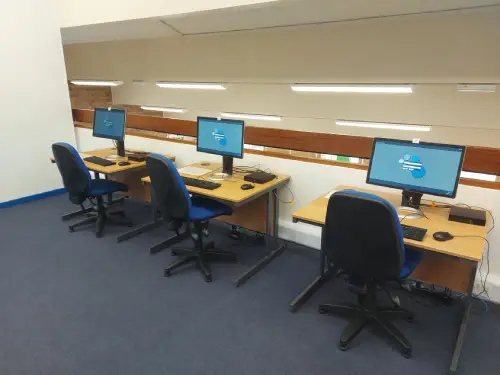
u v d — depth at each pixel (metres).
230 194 2.59
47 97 4.37
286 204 3.23
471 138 3.79
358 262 1.84
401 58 3.94
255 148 3.29
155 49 5.77
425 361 1.93
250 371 1.87
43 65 4.27
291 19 3.70
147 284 2.65
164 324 2.22
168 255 3.09
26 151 4.28
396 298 1.98
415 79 3.93
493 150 2.24
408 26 3.79
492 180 2.29
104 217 3.63
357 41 4.14
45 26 4.22
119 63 6.22
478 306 2.39
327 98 4.58
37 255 3.08
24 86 4.14
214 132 3.06
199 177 3.03
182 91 5.82
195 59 5.45
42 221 3.81
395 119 4.20
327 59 4.40
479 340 2.09
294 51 4.60
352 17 3.58
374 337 2.11
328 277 2.71
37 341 2.08
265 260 2.95
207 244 3.07
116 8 3.86
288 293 2.55
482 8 3.11
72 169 3.14
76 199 3.31
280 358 1.96
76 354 1.98
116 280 2.70
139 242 3.32
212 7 3.28
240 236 3.44
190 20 3.81
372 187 2.72
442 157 2.10
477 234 1.94
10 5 3.88
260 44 4.84
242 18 3.67
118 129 3.71
